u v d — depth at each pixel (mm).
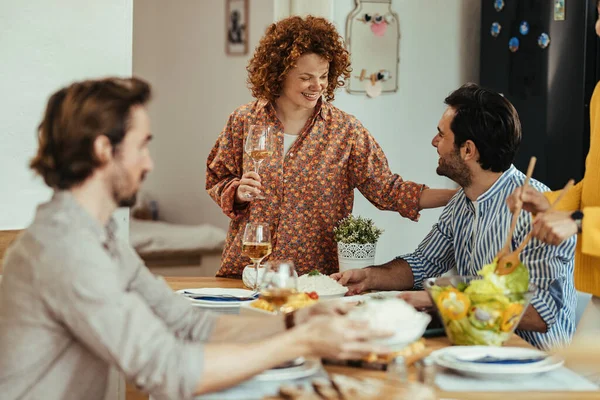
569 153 3807
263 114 3084
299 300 2131
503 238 2455
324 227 3104
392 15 4176
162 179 7102
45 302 1539
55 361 1598
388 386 1452
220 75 6445
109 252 1723
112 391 3055
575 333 2510
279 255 3078
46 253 1536
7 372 1573
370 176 3100
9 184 3102
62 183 1617
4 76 3080
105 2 3244
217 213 6527
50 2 3141
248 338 1890
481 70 4266
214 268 6152
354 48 4121
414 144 4297
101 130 1592
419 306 2176
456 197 2766
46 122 1635
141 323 1535
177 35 6855
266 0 5949
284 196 3066
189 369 1527
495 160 2459
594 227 2049
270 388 1647
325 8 3963
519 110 4027
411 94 4262
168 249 5953
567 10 3785
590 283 2434
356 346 1579
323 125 3090
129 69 3316
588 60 3744
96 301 1510
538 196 2119
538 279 2285
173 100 6941
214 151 3211
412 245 4320
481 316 1896
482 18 4242
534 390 1634
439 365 1758
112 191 1649
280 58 2969
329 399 1498
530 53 3941
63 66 3186
